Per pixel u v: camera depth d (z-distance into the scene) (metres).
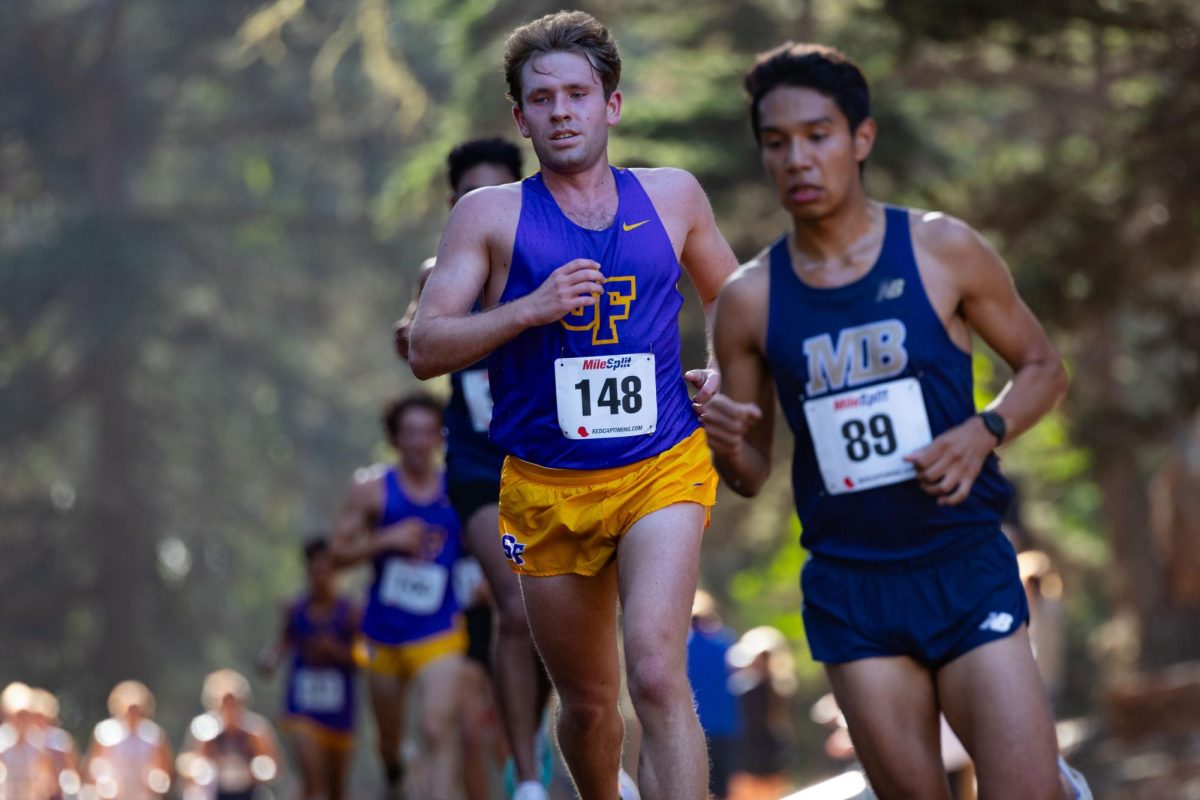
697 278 13.98
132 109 122.69
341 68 109.44
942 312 15.92
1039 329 16.36
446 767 28.94
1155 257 44.88
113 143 123.50
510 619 19.67
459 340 12.66
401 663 29.39
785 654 42.81
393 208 69.88
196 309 123.94
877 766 15.65
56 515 119.88
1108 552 71.06
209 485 125.38
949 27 41.28
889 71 49.78
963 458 15.53
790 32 60.59
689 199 13.60
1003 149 54.19
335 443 129.75
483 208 13.20
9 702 41.62
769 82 16.02
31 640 117.44
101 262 115.69
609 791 14.79
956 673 15.38
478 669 29.52
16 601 117.38
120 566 119.56
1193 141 43.00
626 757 53.66
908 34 41.97
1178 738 53.09
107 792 43.88
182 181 129.25
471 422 20.02
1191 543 64.12
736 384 16.64
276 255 125.81
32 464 124.94
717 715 37.47
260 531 127.88
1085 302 44.75
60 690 117.38
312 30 107.12
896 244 16.00
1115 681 66.88
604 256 13.18
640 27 65.56
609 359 13.20
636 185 13.43
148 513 121.00
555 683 14.16
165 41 120.88
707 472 13.53
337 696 37.44
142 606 119.88
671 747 12.75
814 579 16.03
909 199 53.19
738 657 44.28
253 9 117.56
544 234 13.15
